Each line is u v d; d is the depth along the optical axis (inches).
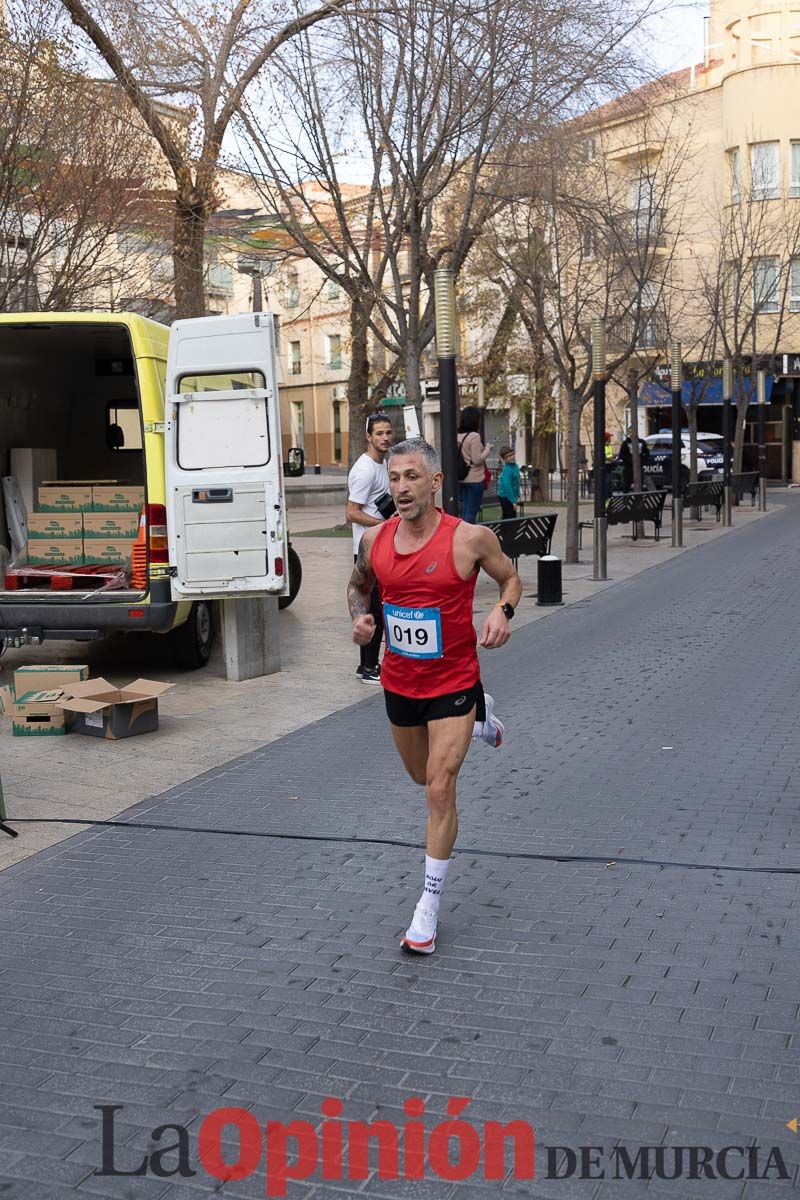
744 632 452.4
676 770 265.4
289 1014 154.4
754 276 1204.5
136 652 445.7
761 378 1157.7
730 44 1556.3
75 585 402.6
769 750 279.1
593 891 194.4
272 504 358.6
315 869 209.5
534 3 552.1
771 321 1526.8
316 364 2421.3
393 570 168.9
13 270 557.9
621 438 1542.8
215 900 196.1
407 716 174.7
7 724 333.1
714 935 175.2
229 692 370.9
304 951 174.2
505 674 390.9
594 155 713.0
